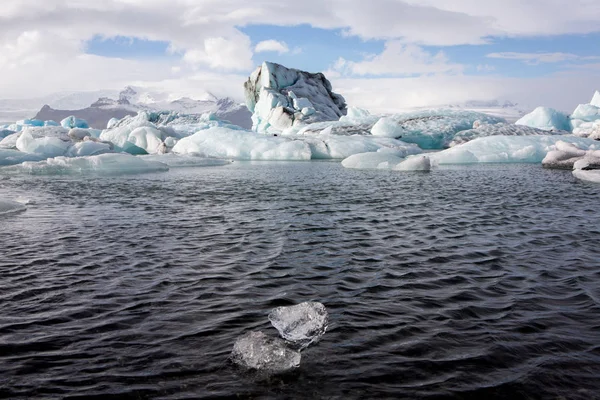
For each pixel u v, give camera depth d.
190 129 53.56
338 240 7.21
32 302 4.56
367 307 4.40
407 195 12.62
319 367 3.28
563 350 3.50
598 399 2.88
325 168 22.88
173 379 3.13
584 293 4.73
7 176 19.03
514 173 19.25
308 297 4.69
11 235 7.59
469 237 7.40
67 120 59.81
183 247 6.77
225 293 4.81
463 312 4.26
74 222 8.76
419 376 3.16
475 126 38.28
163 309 4.37
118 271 5.59
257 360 3.28
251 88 66.94
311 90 64.88
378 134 36.81
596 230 7.86
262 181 16.62
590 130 38.53
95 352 3.51
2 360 3.38
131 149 33.19
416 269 5.64
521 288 4.91
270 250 6.58
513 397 2.92
